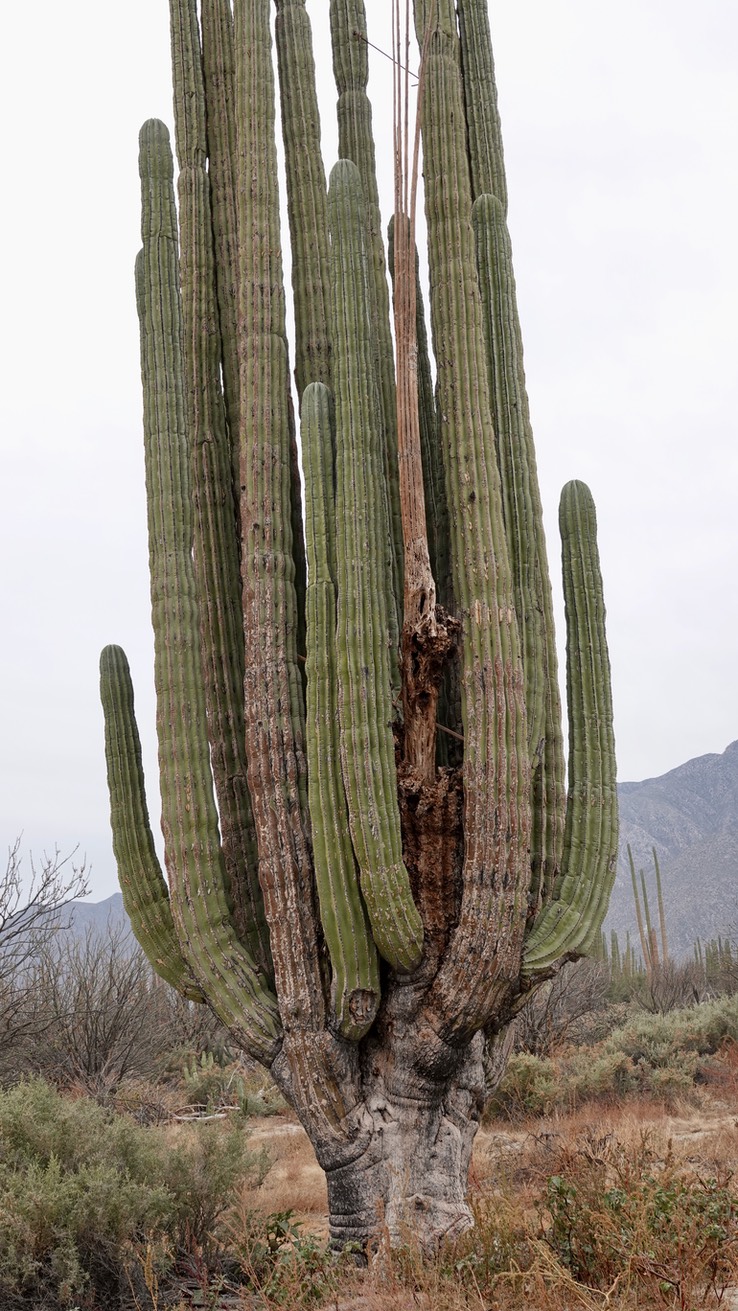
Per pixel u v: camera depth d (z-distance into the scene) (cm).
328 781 631
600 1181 619
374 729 621
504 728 629
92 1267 661
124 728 733
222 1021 662
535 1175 793
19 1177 678
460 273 697
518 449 716
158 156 768
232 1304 628
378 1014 655
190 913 666
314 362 773
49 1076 1389
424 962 638
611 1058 1369
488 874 618
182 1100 1499
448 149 715
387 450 748
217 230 815
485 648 636
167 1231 710
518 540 703
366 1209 633
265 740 666
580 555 698
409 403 691
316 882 648
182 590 697
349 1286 560
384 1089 650
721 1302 492
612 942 3872
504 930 620
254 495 702
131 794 722
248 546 696
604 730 683
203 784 679
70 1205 662
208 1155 782
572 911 658
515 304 752
